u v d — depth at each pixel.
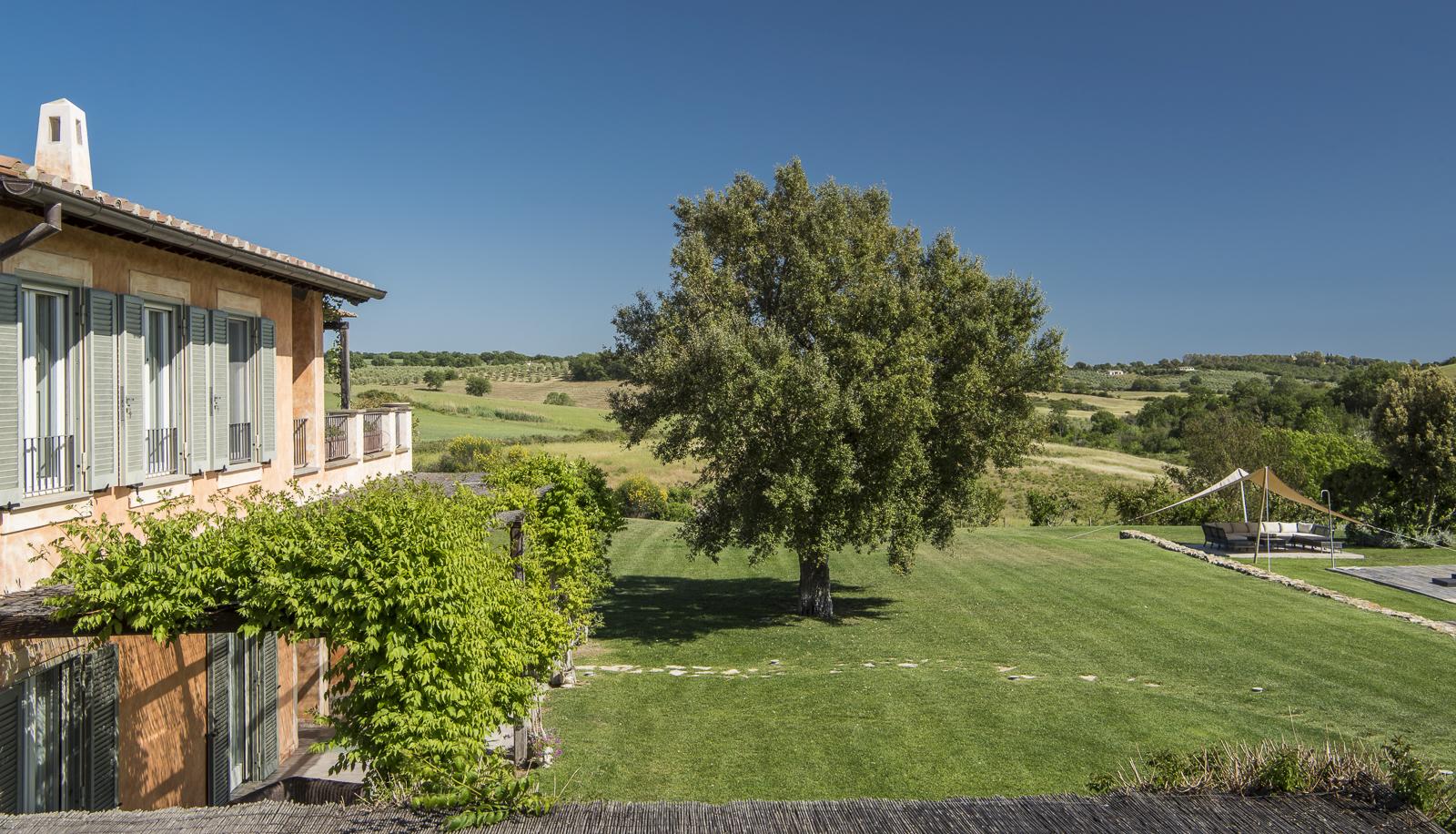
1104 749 13.22
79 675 9.05
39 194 6.77
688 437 22.02
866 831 5.20
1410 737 13.80
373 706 7.64
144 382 9.62
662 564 33.56
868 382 21.59
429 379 89.69
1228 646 20.50
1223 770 5.96
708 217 24.59
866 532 22.39
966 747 13.41
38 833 5.22
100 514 8.63
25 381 7.92
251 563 7.50
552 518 17.30
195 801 11.44
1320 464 45.78
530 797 5.48
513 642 9.37
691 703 16.31
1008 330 23.62
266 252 11.21
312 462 14.10
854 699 16.20
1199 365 174.75
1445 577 27.59
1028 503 46.09
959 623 23.95
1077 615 24.34
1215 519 42.41
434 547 7.84
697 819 5.35
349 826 5.26
